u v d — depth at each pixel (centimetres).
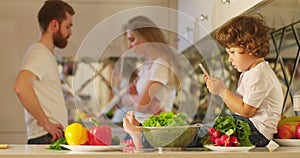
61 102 329
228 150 150
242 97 195
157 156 138
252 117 186
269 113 184
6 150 153
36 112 319
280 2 207
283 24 259
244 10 220
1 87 347
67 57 347
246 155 141
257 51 196
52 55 333
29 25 349
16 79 319
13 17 350
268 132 182
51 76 326
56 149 156
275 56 275
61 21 348
